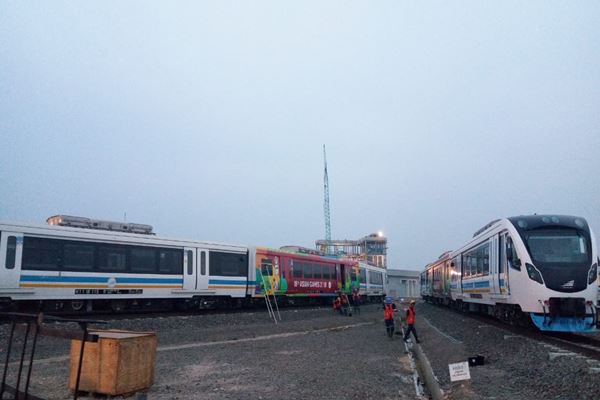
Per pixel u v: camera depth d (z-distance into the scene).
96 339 5.89
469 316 28.39
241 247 27.59
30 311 18.94
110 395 8.23
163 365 11.62
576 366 10.17
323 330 21.09
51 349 13.39
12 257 17.42
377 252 102.44
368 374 10.97
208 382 9.72
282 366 11.65
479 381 10.23
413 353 14.85
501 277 18.44
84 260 19.61
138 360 8.70
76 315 19.86
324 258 37.59
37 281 18.02
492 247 19.94
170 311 24.41
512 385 9.76
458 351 14.14
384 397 8.97
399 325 23.23
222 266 26.05
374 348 15.59
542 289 15.39
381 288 55.41
